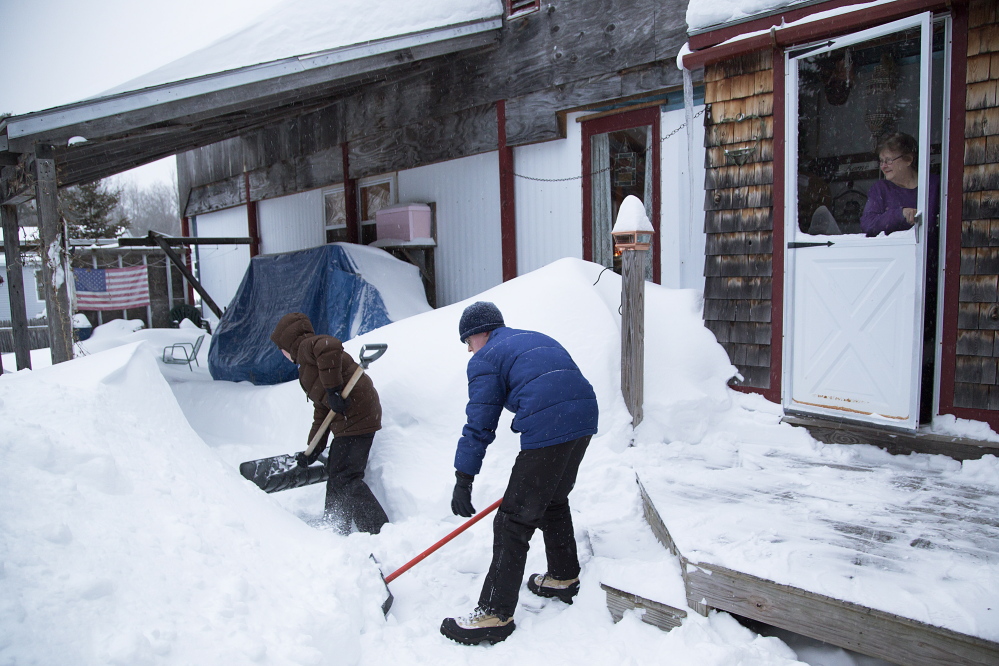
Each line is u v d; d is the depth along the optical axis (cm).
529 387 243
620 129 611
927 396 373
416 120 788
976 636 186
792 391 401
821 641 235
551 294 461
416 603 273
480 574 299
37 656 159
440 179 797
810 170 432
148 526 225
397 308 646
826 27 364
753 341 423
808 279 389
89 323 1464
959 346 346
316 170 963
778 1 384
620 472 364
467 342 272
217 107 543
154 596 196
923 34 336
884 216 368
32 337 1577
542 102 657
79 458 232
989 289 336
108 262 1521
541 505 245
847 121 442
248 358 689
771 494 298
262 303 738
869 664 222
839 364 377
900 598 204
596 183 640
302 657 196
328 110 917
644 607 249
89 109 487
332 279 662
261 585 227
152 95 506
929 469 332
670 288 543
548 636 247
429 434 409
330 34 598
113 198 2269
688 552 243
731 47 404
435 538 326
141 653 170
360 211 921
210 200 1255
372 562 285
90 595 182
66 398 272
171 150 833
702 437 397
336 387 350
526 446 242
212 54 554
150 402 320
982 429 338
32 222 1908
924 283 342
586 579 281
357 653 225
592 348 425
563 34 634
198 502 256
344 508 365
